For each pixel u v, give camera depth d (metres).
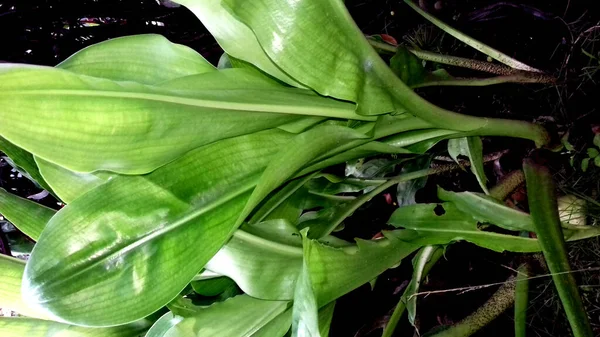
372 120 0.33
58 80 0.22
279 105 0.29
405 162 0.49
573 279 0.32
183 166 0.29
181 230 0.28
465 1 0.58
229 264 0.32
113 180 0.27
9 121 0.21
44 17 0.60
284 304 0.34
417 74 0.40
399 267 0.55
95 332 0.39
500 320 0.50
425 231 0.37
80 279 0.25
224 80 0.30
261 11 0.26
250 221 0.35
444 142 0.50
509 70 0.46
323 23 0.27
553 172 0.45
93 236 0.26
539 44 0.52
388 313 0.52
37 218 0.35
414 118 0.35
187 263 0.28
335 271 0.30
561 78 0.45
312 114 0.31
